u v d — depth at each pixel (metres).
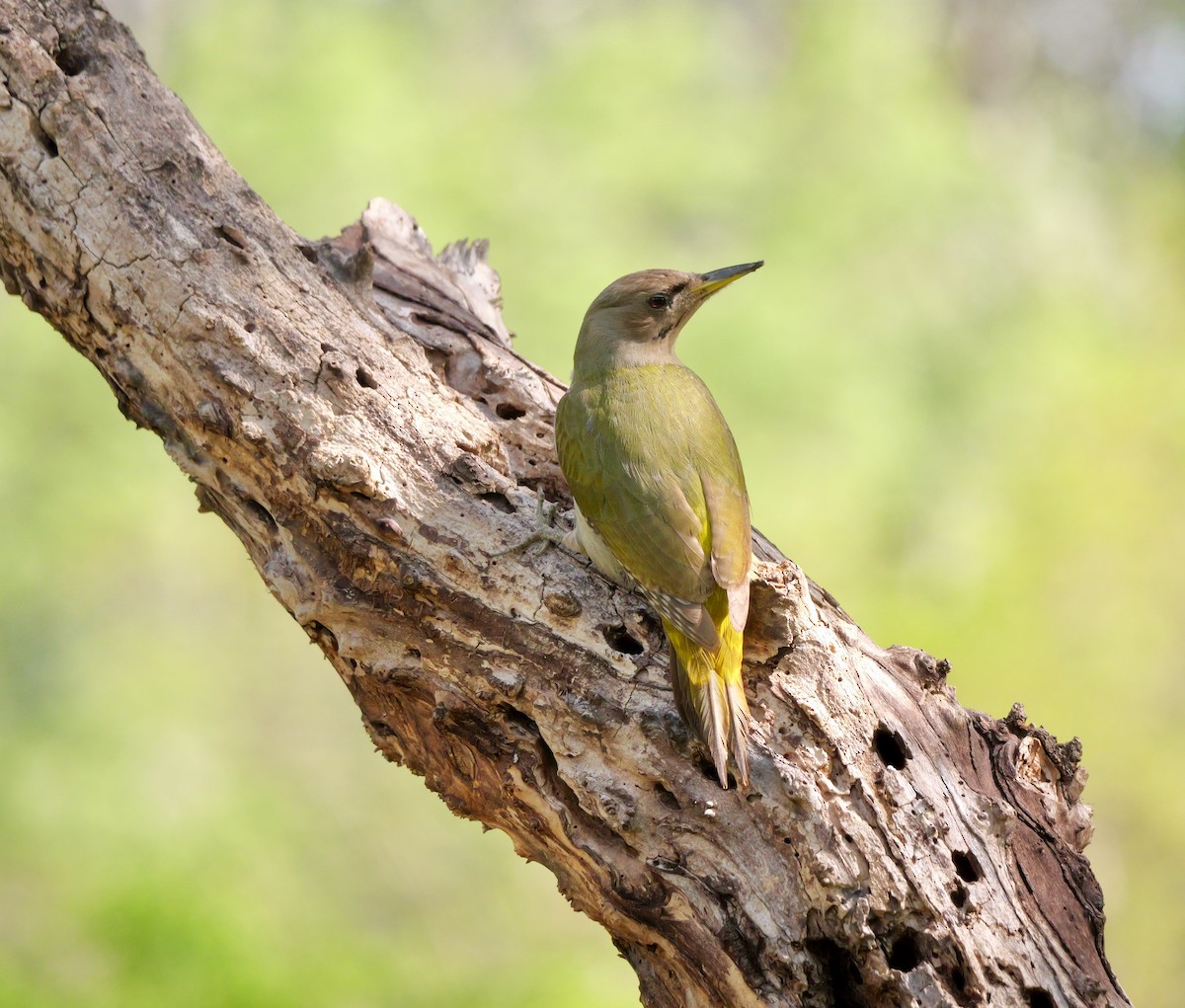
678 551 6.18
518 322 17.53
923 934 5.56
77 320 6.59
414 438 6.43
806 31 20.59
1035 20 31.09
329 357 6.40
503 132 18.98
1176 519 19.89
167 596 18.30
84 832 15.81
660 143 19.03
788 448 17.61
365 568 6.23
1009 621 19.06
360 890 16.19
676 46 19.62
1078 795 6.25
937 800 5.84
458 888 16.30
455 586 6.13
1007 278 20.58
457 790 6.45
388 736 6.59
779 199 19.41
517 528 6.26
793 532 17.80
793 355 17.69
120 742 16.80
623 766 5.88
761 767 5.72
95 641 17.53
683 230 19.17
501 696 6.06
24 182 6.49
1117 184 26.80
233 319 6.38
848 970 5.66
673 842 5.77
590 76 19.34
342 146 17.53
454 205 17.77
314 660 18.30
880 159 19.50
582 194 18.64
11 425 17.25
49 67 6.52
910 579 19.19
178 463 6.57
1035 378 20.06
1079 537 19.59
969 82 30.69
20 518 17.06
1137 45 31.16
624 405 6.80
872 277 19.45
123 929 13.26
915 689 6.26
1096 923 5.83
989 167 21.70
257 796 16.72
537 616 6.08
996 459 19.75
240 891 14.62
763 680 6.05
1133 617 19.25
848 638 6.39
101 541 17.84
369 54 18.27
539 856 6.32
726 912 5.68
